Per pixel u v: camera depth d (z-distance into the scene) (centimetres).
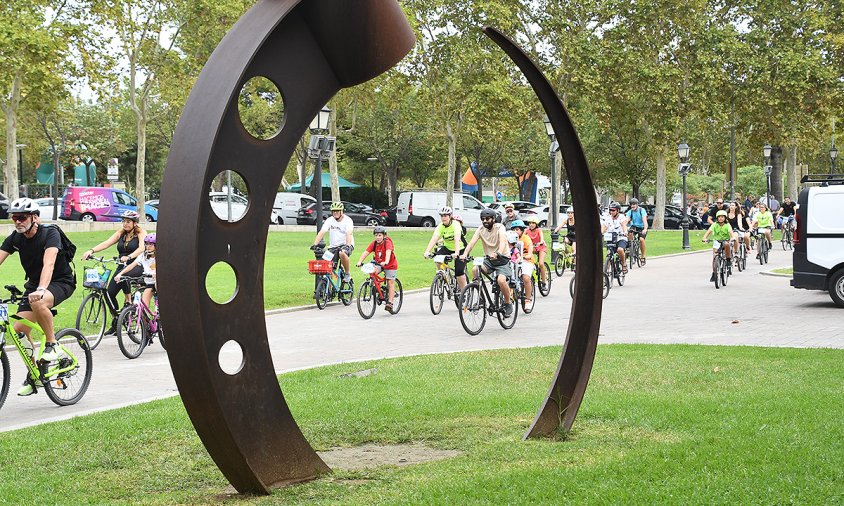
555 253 2856
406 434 739
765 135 5644
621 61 5097
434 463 632
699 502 504
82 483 612
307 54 607
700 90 5256
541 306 1867
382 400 873
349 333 1495
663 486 537
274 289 2062
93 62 4044
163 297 538
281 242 3741
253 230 580
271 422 593
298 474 605
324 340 1416
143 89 4353
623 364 1047
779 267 2828
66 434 759
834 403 795
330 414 815
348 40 607
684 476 559
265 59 584
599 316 725
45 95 4016
